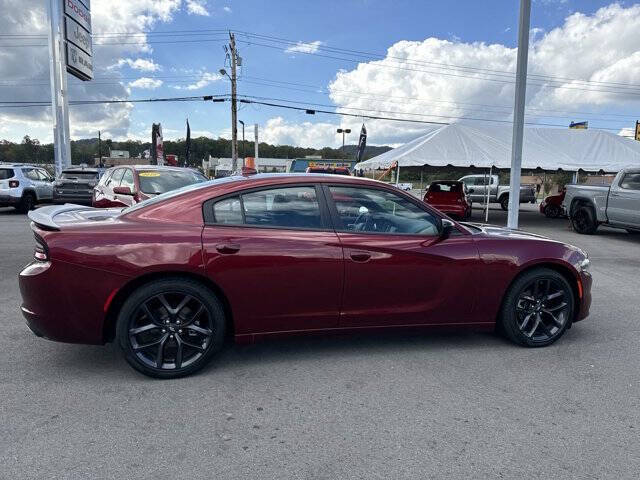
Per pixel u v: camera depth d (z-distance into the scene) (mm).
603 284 7039
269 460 2561
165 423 2918
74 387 3379
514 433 2859
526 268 4211
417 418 3018
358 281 3756
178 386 3424
